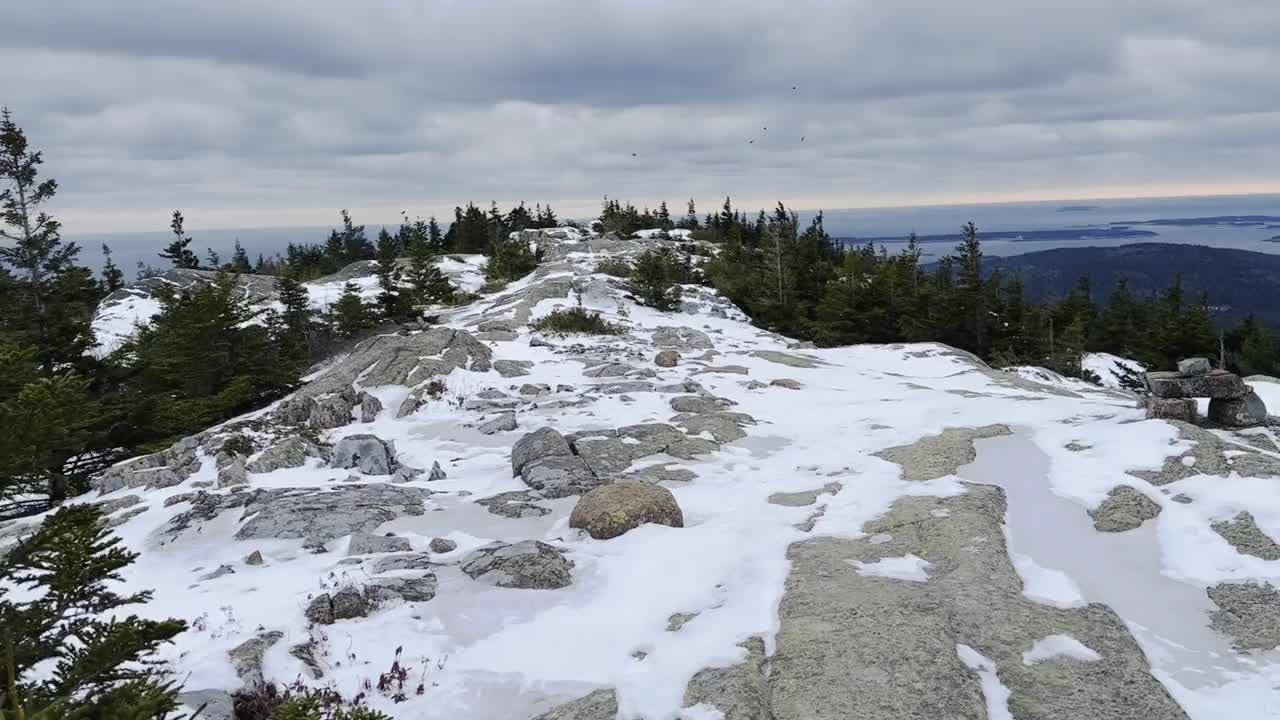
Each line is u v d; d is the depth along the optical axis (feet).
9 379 14.33
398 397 68.18
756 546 33.50
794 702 21.27
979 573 28.58
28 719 12.07
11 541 39.60
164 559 35.58
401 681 23.57
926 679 21.72
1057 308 239.50
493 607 29.01
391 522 39.09
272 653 24.98
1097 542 31.83
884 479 41.32
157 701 13.82
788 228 209.97
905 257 179.83
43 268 73.87
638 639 26.16
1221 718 20.79
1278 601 26.08
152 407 69.31
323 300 153.07
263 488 45.88
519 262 187.73
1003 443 45.34
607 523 35.78
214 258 131.13
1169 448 38.75
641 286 130.93
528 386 70.44
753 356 90.02
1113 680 21.95
